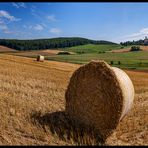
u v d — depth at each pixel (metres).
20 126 7.98
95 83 8.59
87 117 8.70
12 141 6.99
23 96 11.80
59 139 7.32
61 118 8.99
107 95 8.27
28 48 97.50
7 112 9.13
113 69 8.45
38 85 15.63
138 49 92.12
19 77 18.36
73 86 9.12
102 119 8.33
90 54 87.25
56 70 30.73
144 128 8.55
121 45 116.69
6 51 85.56
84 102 8.80
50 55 81.44
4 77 17.31
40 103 10.83
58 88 15.24
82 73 8.92
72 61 60.53
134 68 50.66
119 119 8.12
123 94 8.08
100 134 8.21
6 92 12.35
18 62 35.88
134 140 7.60
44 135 7.45
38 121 8.49
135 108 11.13
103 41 127.75
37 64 36.94
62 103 11.27
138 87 20.09
